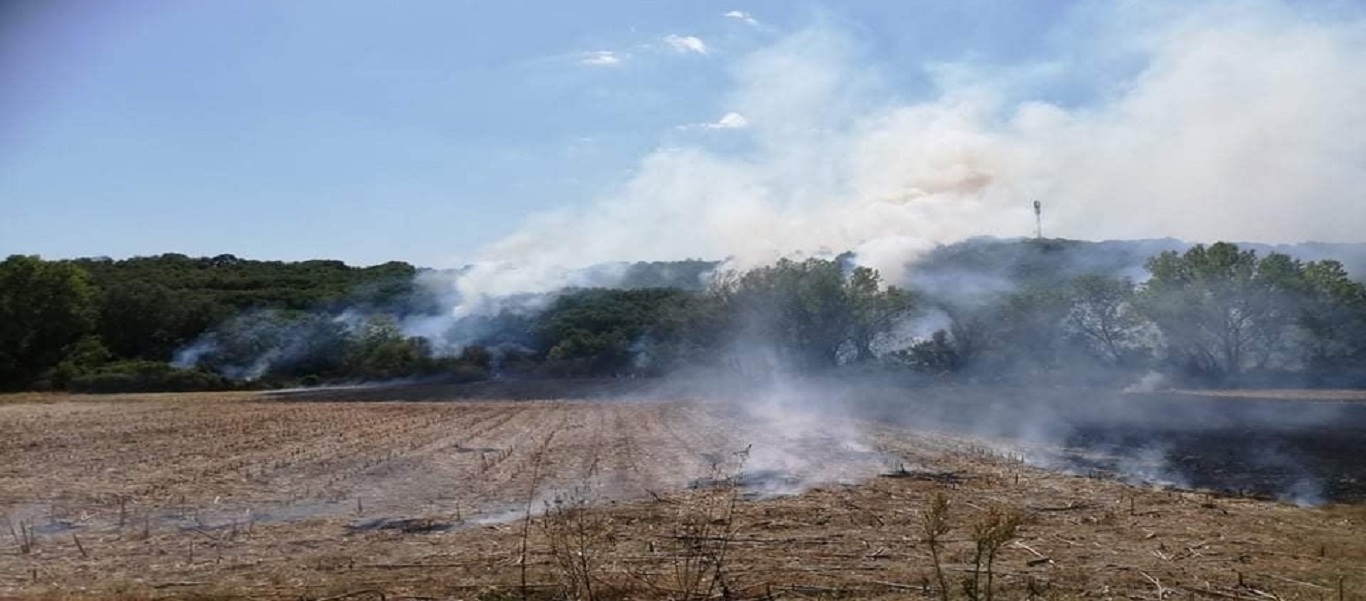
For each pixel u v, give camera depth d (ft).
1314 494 46.03
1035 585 28.68
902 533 36.14
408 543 34.99
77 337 195.31
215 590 28.76
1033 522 38.45
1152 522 38.58
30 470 55.77
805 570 30.40
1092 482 49.85
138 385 173.47
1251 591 28.25
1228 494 46.03
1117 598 27.55
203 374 184.24
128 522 39.73
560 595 28.07
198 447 69.05
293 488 48.85
